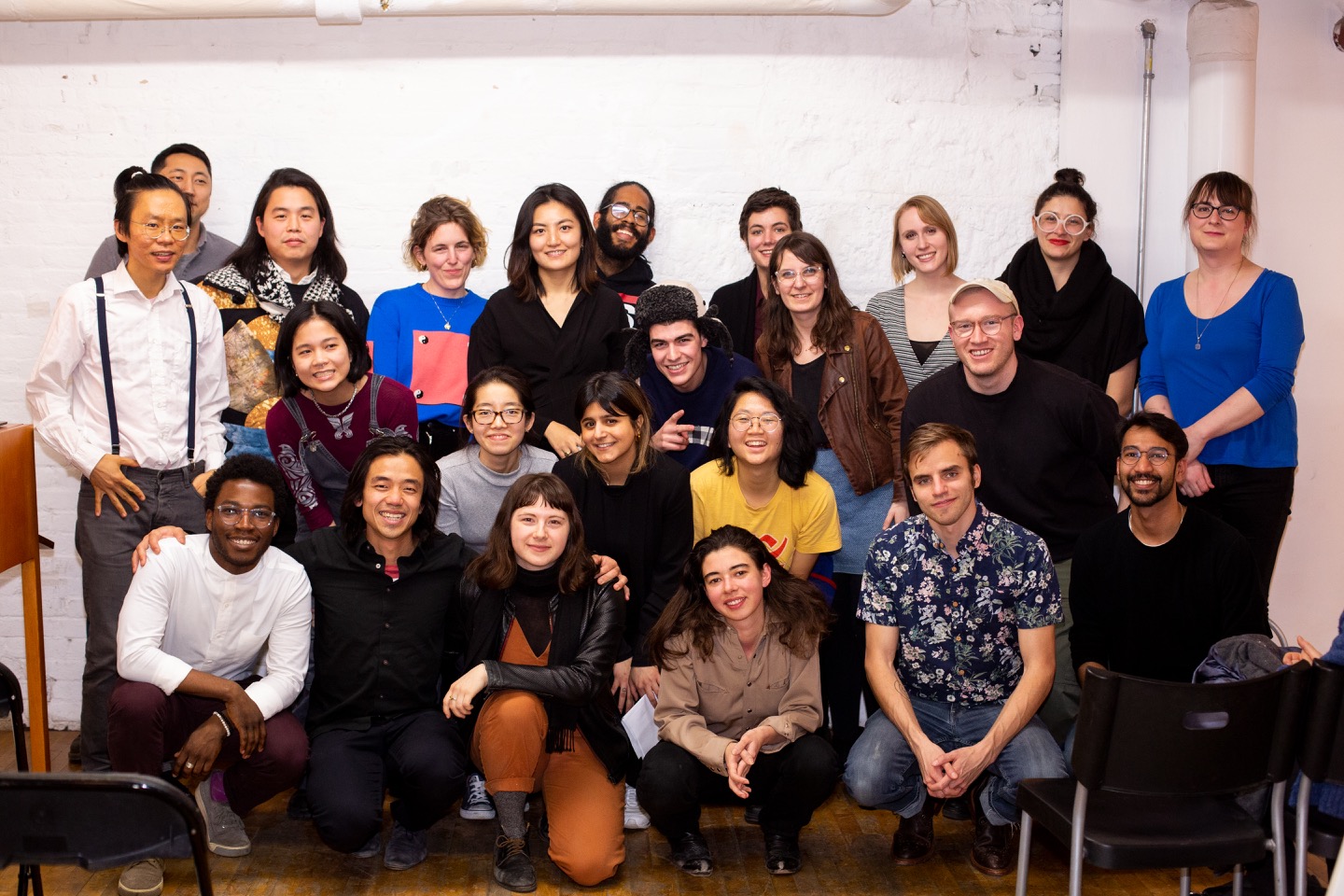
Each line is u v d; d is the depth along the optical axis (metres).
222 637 2.88
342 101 3.97
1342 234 4.12
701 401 3.35
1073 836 2.23
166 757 2.86
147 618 2.79
